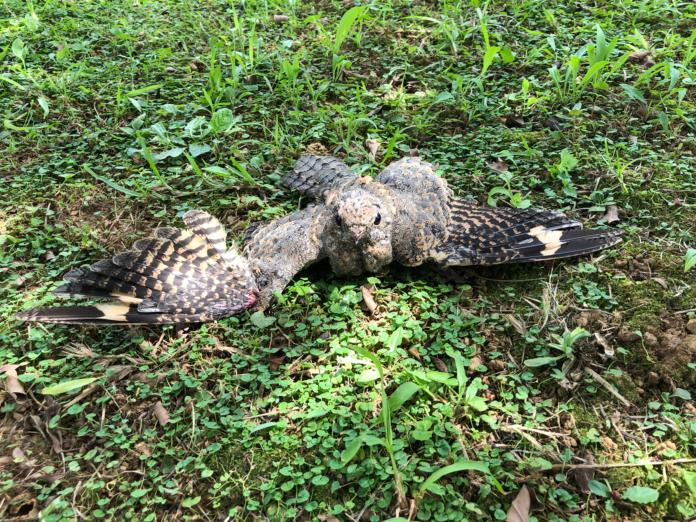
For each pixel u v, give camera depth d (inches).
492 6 36.3
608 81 29.3
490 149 25.9
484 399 17.1
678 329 18.4
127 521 15.1
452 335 18.6
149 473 16.0
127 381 18.2
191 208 24.0
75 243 22.7
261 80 31.4
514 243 20.2
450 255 19.8
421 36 34.2
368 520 14.8
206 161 26.5
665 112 26.8
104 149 27.0
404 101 29.2
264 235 21.0
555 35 32.6
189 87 30.5
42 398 17.9
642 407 17.0
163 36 35.3
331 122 27.9
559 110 27.7
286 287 20.5
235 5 39.0
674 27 32.6
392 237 19.7
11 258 22.0
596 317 19.0
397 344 17.9
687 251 20.3
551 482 15.3
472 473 15.4
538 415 16.8
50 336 19.4
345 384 17.7
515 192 23.6
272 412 17.0
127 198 24.4
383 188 20.4
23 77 30.8
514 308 19.8
